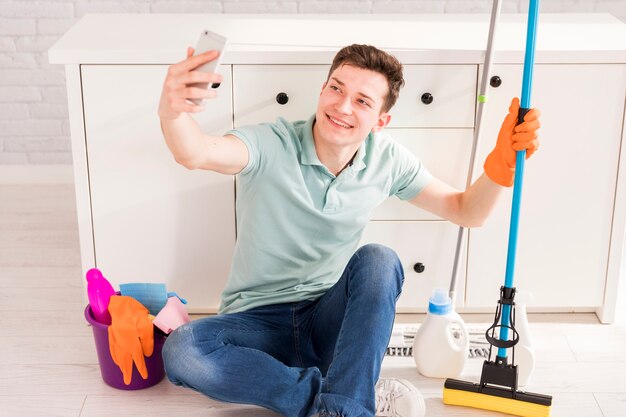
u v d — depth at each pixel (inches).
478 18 101.6
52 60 85.5
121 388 83.0
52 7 122.5
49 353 88.7
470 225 84.9
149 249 93.0
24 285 101.7
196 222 92.3
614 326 96.1
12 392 82.4
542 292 95.9
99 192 90.7
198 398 82.0
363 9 123.5
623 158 90.6
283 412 74.9
